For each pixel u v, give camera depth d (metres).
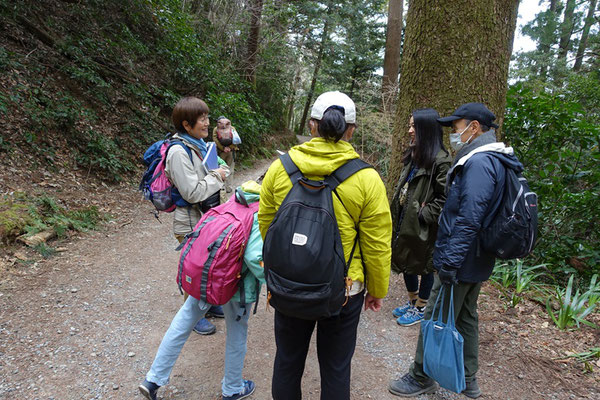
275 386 1.67
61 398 2.02
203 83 9.69
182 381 2.26
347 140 1.59
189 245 1.90
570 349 2.71
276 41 14.80
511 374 2.46
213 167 2.41
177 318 2.00
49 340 2.47
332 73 18.80
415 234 2.65
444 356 1.98
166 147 2.29
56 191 4.75
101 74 7.23
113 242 4.26
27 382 2.09
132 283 3.42
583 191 4.35
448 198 2.00
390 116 7.37
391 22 11.02
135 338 2.64
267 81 15.19
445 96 3.50
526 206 1.81
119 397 2.08
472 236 1.82
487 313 3.20
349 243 1.49
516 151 4.62
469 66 3.41
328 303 1.35
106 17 7.82
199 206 2.45
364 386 2.36
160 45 8.91
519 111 4.36
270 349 2.69
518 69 17.70
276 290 1.36
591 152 4.24
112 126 6.75
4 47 5.68
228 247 1.79
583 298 3.11
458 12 3.38
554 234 4.57
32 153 5.00
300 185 1.46
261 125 12.80
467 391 2.26
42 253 3.57
